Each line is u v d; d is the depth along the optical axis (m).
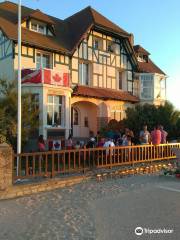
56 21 28.66
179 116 23.78
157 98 31.55
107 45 28.89
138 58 33.72
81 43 26.67
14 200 9.71
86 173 12.93
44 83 20.81
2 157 10.02
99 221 7.59
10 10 26.92
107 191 10.86
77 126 26.86
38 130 20.69
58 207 8.87
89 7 30.08
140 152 15.52
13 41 22.09
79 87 25.89
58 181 11.48
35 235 6.63
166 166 15.88
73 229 7.01
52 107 21.61
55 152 12.20
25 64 22.83
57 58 24.80
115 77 29.45
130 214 8.16
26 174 11.32
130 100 29.23
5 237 6.52
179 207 8.83
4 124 16.16
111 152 14.08
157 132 16.36
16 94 16.80
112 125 23.45
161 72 33.31
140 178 13.36
